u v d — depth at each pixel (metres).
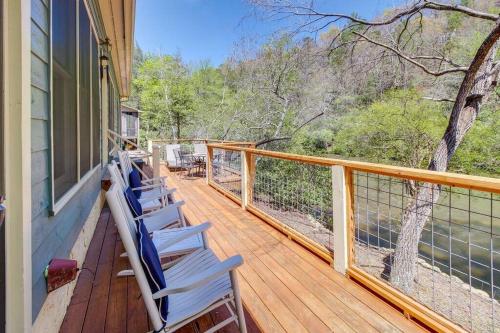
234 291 1.47
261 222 3.78
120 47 5.64
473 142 6.46
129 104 25.02
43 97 1.54
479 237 5.23
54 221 1.71
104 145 4.67
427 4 5.55
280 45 8.66
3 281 1.14
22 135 1.20
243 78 12.96
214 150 7.72
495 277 4.46
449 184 1.59
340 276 2.34
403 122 7.36
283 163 5.24
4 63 1.16
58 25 1.90
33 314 1.34
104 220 3.81
